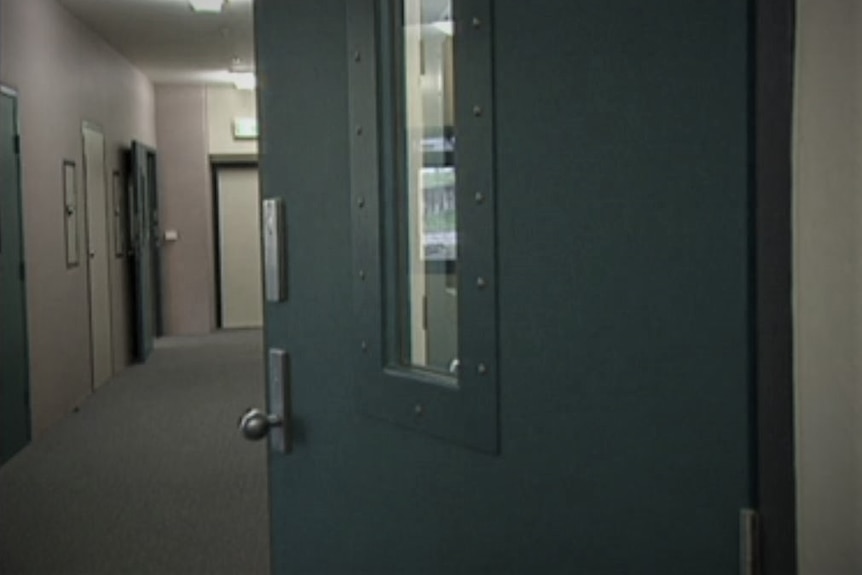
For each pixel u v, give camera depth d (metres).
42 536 3.85
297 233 1.57
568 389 1.07
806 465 0.87
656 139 0.95
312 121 1.52
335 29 1.45
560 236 1.06
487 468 1.20
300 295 1.57
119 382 7.81
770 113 0.85
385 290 1.38
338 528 1.51
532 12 1.09
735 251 0.88
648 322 0.97
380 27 1.37
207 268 11.20
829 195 0.87
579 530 1.06
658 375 0.96
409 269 1.37
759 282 0.87
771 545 0.88
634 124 0.97
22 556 3.62
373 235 1.39
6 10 5.33
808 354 0.87
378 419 1.40
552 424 1.09
